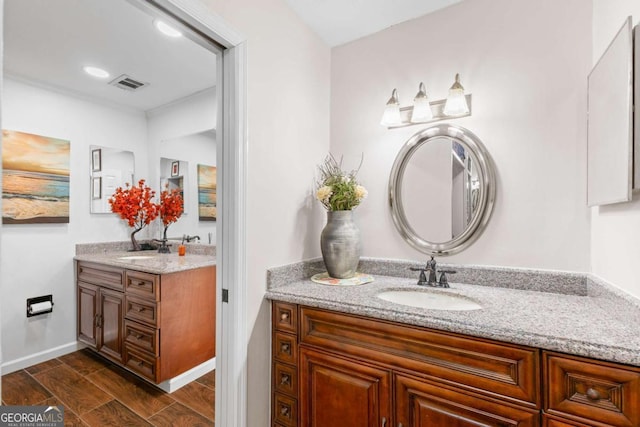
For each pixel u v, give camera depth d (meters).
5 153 2.35
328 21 1.79
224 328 1.38
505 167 1.54
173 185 3.04
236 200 1.35
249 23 1.40
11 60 2.20
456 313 1.13
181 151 2.99
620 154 1.02
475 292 1.44
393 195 1.81
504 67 1.55
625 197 0.98
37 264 2.52
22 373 2.34
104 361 2.53
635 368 0.82
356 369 1.25
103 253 2.86
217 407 1.40
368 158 1.91
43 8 1.66
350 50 1.99
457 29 1.67
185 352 2.20
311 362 1.36
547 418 0.92
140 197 2.96
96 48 2.06
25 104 2.46
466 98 1.63
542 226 1.46
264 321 1.49
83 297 2.66
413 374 1.13
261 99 1.46
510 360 0.98
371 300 1.31
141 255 2.77
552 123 1.44
